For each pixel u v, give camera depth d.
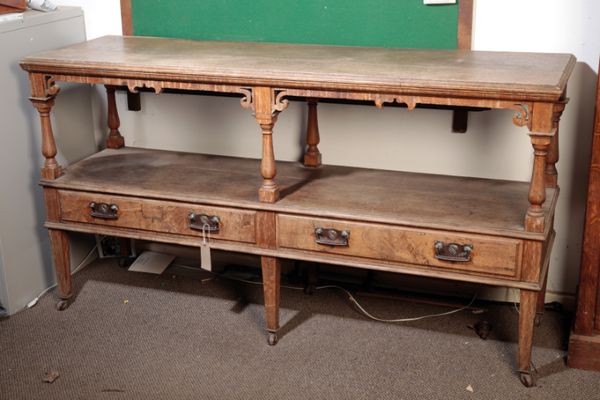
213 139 3.97
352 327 3.53
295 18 3.64
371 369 3.23
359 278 3.90
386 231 3.10
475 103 2.84
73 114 3.96
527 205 3.18
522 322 3.04
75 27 3.90
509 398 3.04
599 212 3.03
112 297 3.82
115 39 3.81
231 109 3.88
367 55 3.35
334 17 3.58
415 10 3.45
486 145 3.53
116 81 3.27
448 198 3.27
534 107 2.76
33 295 3.80
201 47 3.59
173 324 3.57
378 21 3.52
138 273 4.05
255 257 4.06
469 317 3.60
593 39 3.30
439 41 3.47
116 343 3.43
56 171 3.55
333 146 3.75
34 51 3.66
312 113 3.58
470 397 3.04
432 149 3.61
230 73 3.06
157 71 3.16
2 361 3.30
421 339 3.44
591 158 3.01
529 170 3.51
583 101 3.38
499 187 3.40
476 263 3.02
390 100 2.94
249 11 3.69
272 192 3.21
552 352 3.33
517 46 3.40
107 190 3.44
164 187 3.43
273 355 3.33
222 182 3.48
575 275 3.61
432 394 3.06
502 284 3.00
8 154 3.59
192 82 3.16
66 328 3.55
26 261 3.74
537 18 3.34
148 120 4.02
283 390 3.10
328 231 3.17
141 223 3.45
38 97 3.39
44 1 3.78
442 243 3.04
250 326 3.55
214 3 3.73
